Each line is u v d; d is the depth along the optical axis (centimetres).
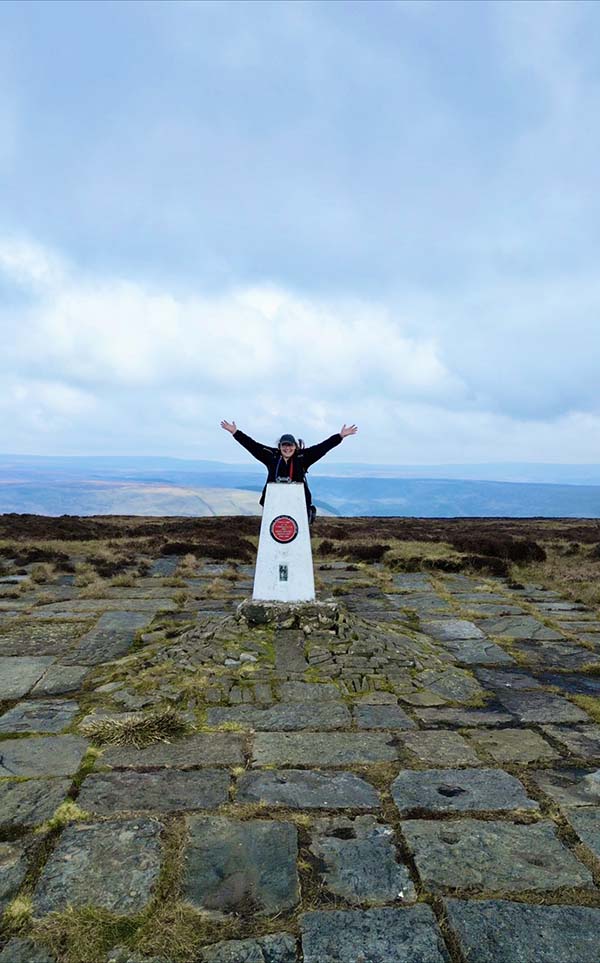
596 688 727
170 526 2548
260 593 833
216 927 306
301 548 835
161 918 310
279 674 697
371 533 2403
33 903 321
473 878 348
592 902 329
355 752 521
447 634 978
